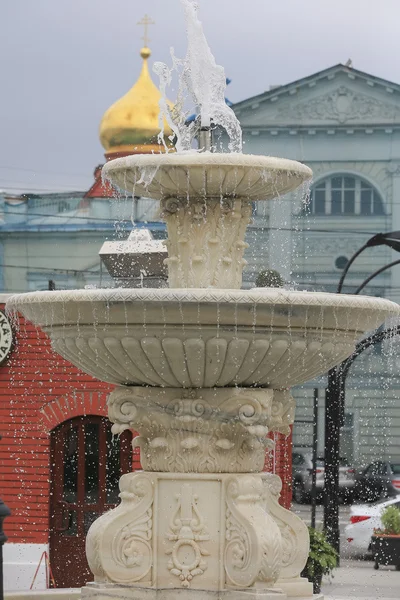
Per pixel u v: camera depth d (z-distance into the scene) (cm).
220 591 1309
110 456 2577
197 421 1323
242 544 1302
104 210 6078
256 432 1320
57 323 1305
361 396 5612
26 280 6175
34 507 2572
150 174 1310
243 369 1284
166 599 1320
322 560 2419
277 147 6238
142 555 1331
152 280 2223
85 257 6119
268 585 1299
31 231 6144
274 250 5972
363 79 6188
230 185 1319
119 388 1358
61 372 2588
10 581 2536
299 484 4728
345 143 6212
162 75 1388
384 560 3150
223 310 1220
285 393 1393
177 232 1366
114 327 1257
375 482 4694
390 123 6188
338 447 3209
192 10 1375
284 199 5975
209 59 1381
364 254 6128
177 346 1250
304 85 6197
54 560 2567
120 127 5766
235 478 1321
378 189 6184
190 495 1330
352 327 1298
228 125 1395
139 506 1334
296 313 1241
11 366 2605
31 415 2586
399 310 1344
